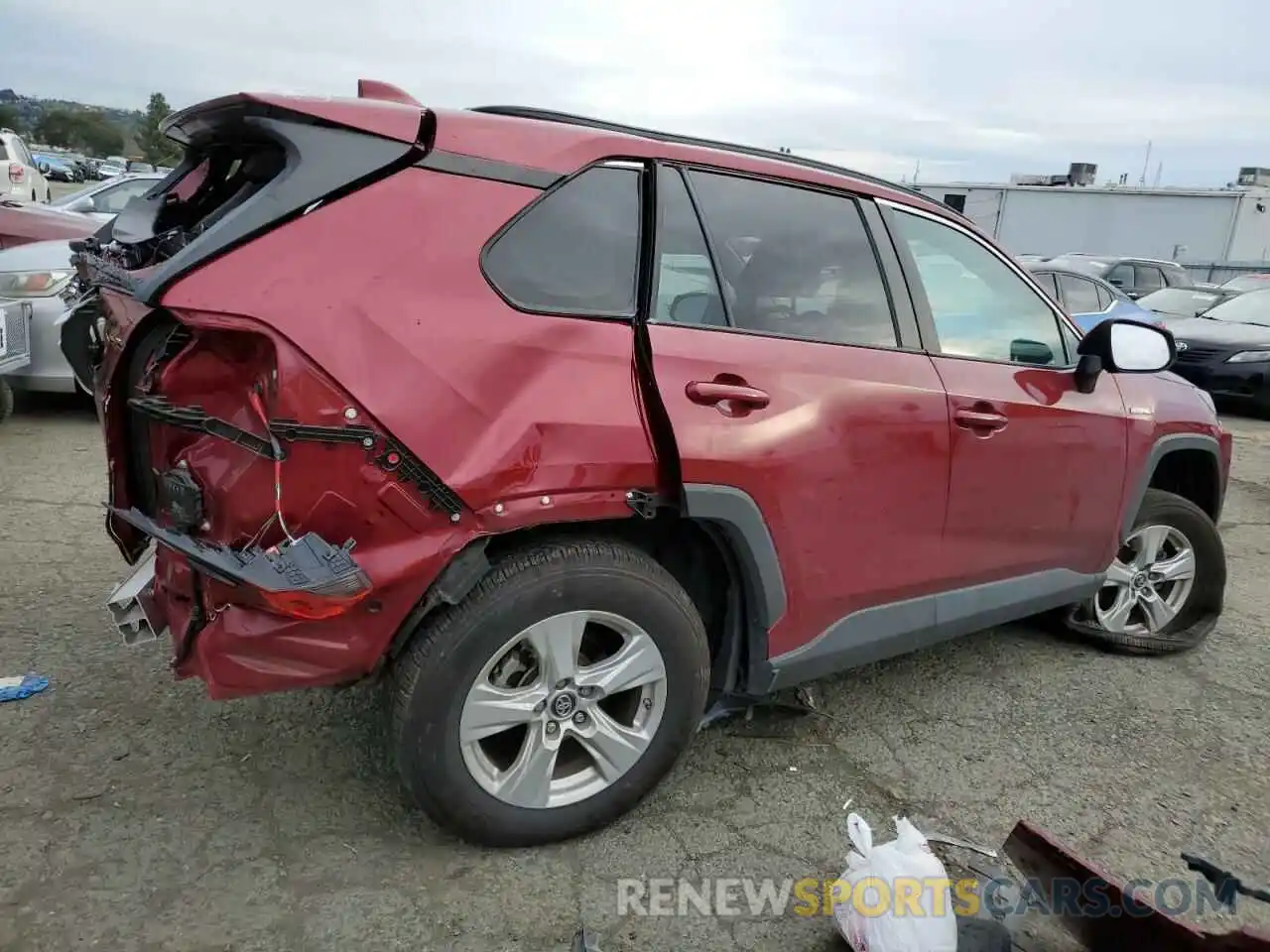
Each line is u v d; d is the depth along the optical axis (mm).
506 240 2285
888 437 2811
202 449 2152
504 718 2363
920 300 3053
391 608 2172
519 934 2256
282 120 2160
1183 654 4055
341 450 2043
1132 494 3699
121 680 3291
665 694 2553
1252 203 24484
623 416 2336
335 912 2283
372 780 2809
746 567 2619
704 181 2660
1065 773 3080
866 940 2105
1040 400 3260
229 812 2633
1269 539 5984
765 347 2629
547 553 2346
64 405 7336
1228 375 10508
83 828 2529
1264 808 2939
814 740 3189
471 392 2156
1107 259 16922
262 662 2168
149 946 2146
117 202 11023
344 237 2100
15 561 4258
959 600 3186
